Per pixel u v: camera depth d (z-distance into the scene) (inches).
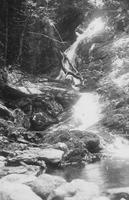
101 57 1090.7
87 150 622.2
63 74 1102.4
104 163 585.9
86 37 1218.0
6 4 1035.3
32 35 1101.1
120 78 967.6
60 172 533.3
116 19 1167.6
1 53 1015.6
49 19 1125.7
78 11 1218.6
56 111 892.0
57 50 1127.6
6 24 1032.2
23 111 870.4
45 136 735.7
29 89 936.9
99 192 353.4
